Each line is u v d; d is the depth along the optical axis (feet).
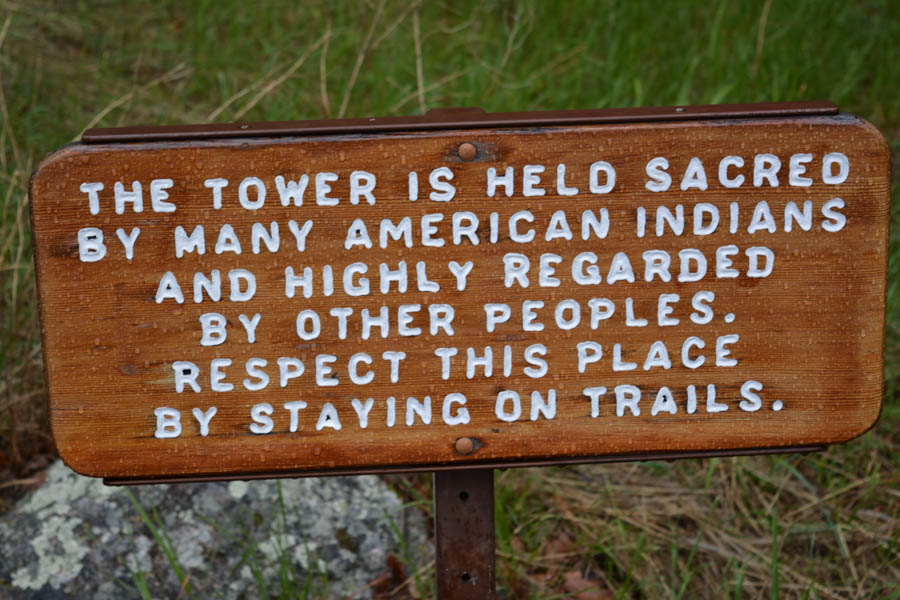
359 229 5.89
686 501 9.45
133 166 5.74
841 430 6.30
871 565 8.70
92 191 5.74
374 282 5.96
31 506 8.63
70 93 13.12
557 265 6.00
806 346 6.18
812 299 6.12
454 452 6.20
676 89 14.64
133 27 16.43
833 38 16.37
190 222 5.82
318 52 15.16
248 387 6.04
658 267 6.03
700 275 6.05
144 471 6.10
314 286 5.94
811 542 8.84
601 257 6.00
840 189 6.00
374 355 6.05
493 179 5.87
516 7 16.97
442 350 6.07
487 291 6.01
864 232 6.06
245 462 6.13
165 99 14.57
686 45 16.16
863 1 17.92
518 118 5.88
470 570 6.83
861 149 5.95
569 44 15.85
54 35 15.67
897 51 16.34
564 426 6.20
